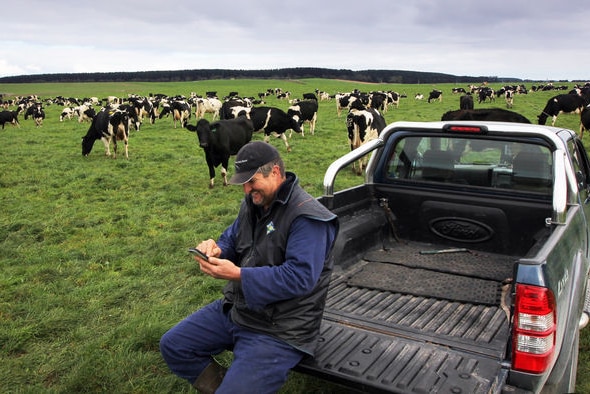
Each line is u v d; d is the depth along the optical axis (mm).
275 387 2809
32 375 4215
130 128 27156
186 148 18438
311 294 2881
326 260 2947
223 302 3158
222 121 12211
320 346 3018
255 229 3021
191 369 3217
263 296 2721
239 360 2805
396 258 4445
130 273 6453
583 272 3342
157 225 8633
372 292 3797
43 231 8227
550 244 2873
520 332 2590
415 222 4793
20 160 15945
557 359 2996
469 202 4496
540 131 4094
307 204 2850
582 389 3871
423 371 2725
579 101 24922
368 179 4918
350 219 4520
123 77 169750
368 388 2664
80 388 3982
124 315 5266
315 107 22953
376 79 173625
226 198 10688
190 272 6422
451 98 56312
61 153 17562
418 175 4746
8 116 31156
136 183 12180
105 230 8281
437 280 3982
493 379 2623
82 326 5039
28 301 5555
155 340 4605
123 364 4227
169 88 105812
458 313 3439
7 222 8766
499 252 4504
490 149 4406
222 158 11922
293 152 17297
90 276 6320
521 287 2572
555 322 2641
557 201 3279
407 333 3139
